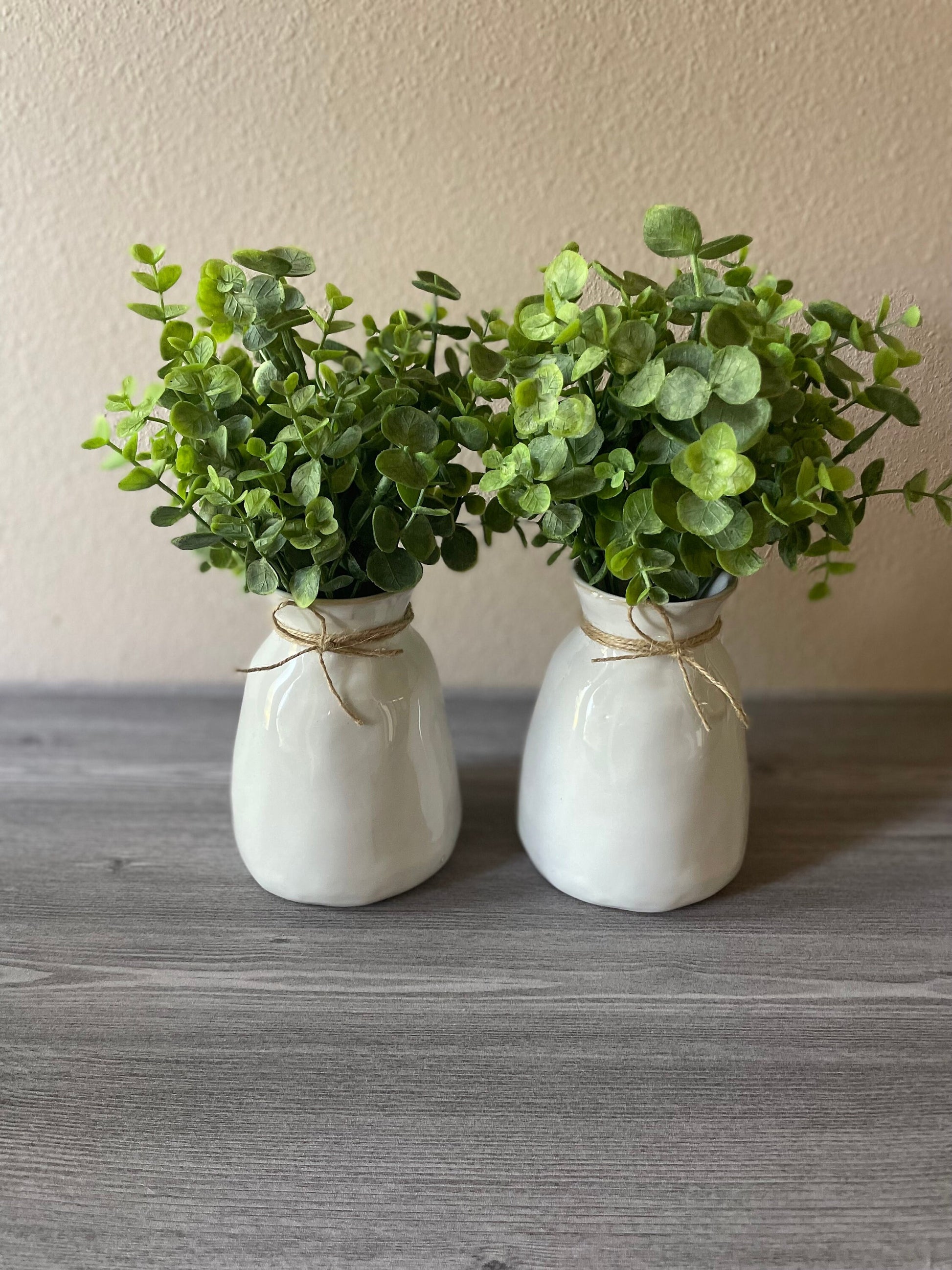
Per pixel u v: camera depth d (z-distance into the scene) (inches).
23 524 35.1
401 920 26.3
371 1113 21.0
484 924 26.1
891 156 29.0
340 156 29.6
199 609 36.6
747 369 18.4
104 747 34.4
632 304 22.4
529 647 36.7
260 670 24.7
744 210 29.9
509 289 31.2
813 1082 21.7
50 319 31.7
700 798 24.6
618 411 21.2
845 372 21.7
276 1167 19.9
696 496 19.8
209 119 29.1
